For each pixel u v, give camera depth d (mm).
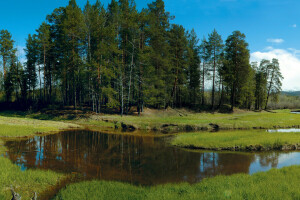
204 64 45031
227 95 47906
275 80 52125
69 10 32594
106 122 28344
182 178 8883
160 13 38469
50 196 6859
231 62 42000
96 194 6535
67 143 16109
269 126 25703
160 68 37156
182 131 23594
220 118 33656
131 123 26562
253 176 8367
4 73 43125
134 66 32938
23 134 18469
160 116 34562
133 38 32906
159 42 35562
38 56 40156
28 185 7543
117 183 7852
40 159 11391
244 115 38406
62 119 31141
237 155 12930
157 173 9523
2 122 23078
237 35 41688
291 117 34031
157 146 15633
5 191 6820
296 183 7164
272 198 5770
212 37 42562
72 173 9273
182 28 39969
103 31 31750
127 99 33781
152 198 6125
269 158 12164
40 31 37219
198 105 45094
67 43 33250
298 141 15266
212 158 12203
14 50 43250
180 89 43938
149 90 33594
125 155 12836
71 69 34844
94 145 15656
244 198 5918
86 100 47812
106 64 31422
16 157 11562
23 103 44062
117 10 34031
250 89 47094
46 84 43344
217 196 5934
